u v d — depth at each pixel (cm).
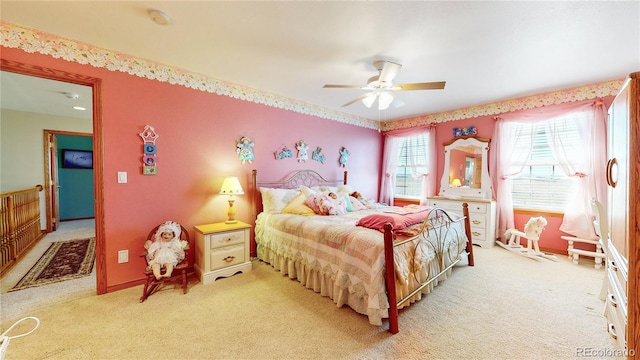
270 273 294
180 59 262
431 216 267
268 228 317
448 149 456
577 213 331
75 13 187
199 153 300
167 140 277
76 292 244
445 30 204
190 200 295
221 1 173
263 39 222
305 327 191
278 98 375
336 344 173
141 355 161
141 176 261
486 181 412
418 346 171
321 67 277
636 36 208
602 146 312
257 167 354
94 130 238
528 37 212
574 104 331
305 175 411
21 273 290
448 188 454
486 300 231
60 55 219
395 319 184
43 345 168
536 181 379
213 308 217
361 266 204
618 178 141
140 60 258
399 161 539
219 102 315
